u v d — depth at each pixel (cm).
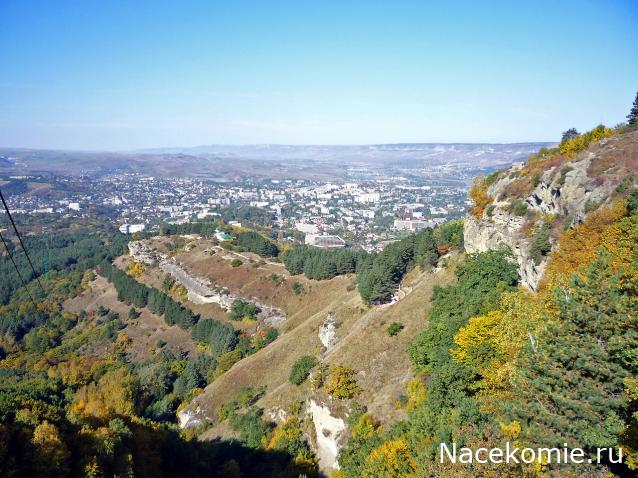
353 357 6444
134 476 4203
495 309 4472
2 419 3962
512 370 3250
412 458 3419
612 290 2819
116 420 4731
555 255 4491
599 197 4581
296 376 7031
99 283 17400
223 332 11719
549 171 5488
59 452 3766
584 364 2670
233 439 6694
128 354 12900
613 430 2466
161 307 14275
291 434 5950
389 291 8219
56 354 13150
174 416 9469
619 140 5056
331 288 11950
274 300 12725
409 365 5656
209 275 14538
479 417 3175
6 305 16425
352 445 4744
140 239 19488
